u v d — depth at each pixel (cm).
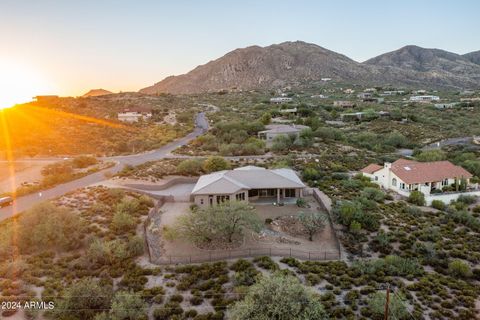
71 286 2372
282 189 4709
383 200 4475
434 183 4944
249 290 2236
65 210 3509
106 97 17412
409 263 2981
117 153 7969
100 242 3066
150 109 13775
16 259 2886
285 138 7881
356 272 2834
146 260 2989
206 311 2292
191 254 3109
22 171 6462
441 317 2303
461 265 2892
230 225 3338
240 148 7350
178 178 5603
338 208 3884
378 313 2256
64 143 8831
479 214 4181
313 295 2195
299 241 3491
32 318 2125
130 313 2155
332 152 7362
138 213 3931
